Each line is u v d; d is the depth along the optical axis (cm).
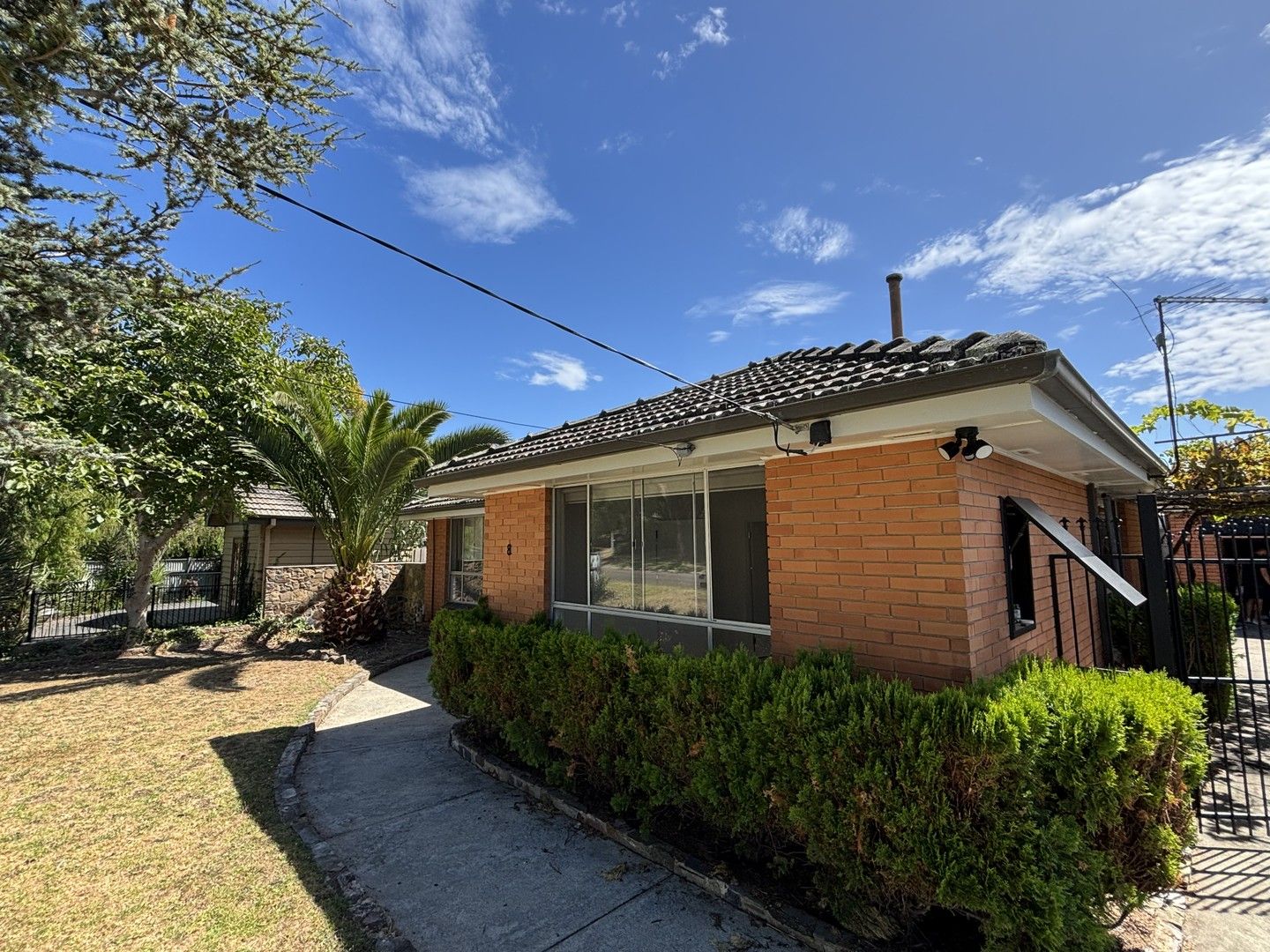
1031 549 525
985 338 376
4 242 328
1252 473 1150
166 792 563
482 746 682
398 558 2252
